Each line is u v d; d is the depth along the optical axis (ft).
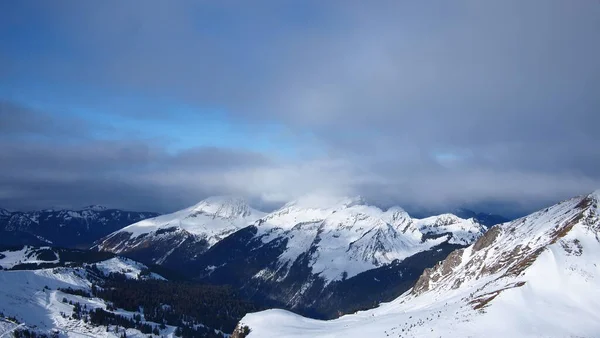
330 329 652.48
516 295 511.81
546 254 580.30
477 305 530.68
